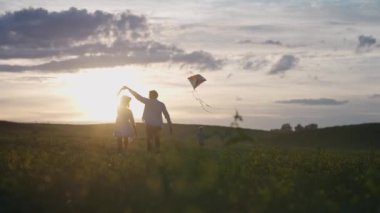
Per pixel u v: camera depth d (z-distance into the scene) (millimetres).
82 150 23516
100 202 11180
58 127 56062
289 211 10352
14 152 19469
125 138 24297
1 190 12414
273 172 16938
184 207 10047
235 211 9992
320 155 21344
